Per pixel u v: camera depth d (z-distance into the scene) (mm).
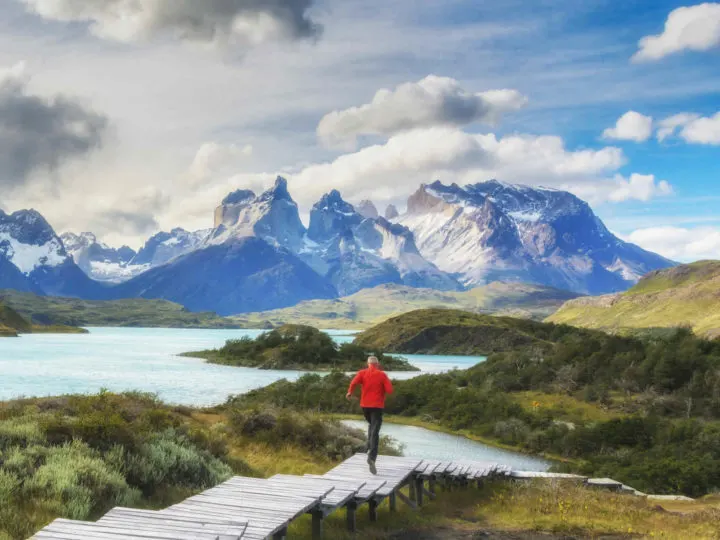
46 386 115125
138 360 194875
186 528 12500
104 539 11383
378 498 18688
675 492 50969
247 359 193375
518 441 77062
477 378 115062
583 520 19938
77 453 17875
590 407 94812
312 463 31953
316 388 98438
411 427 87625
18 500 14602
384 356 197750
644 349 112312
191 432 26156
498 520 20109
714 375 92062
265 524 13414
